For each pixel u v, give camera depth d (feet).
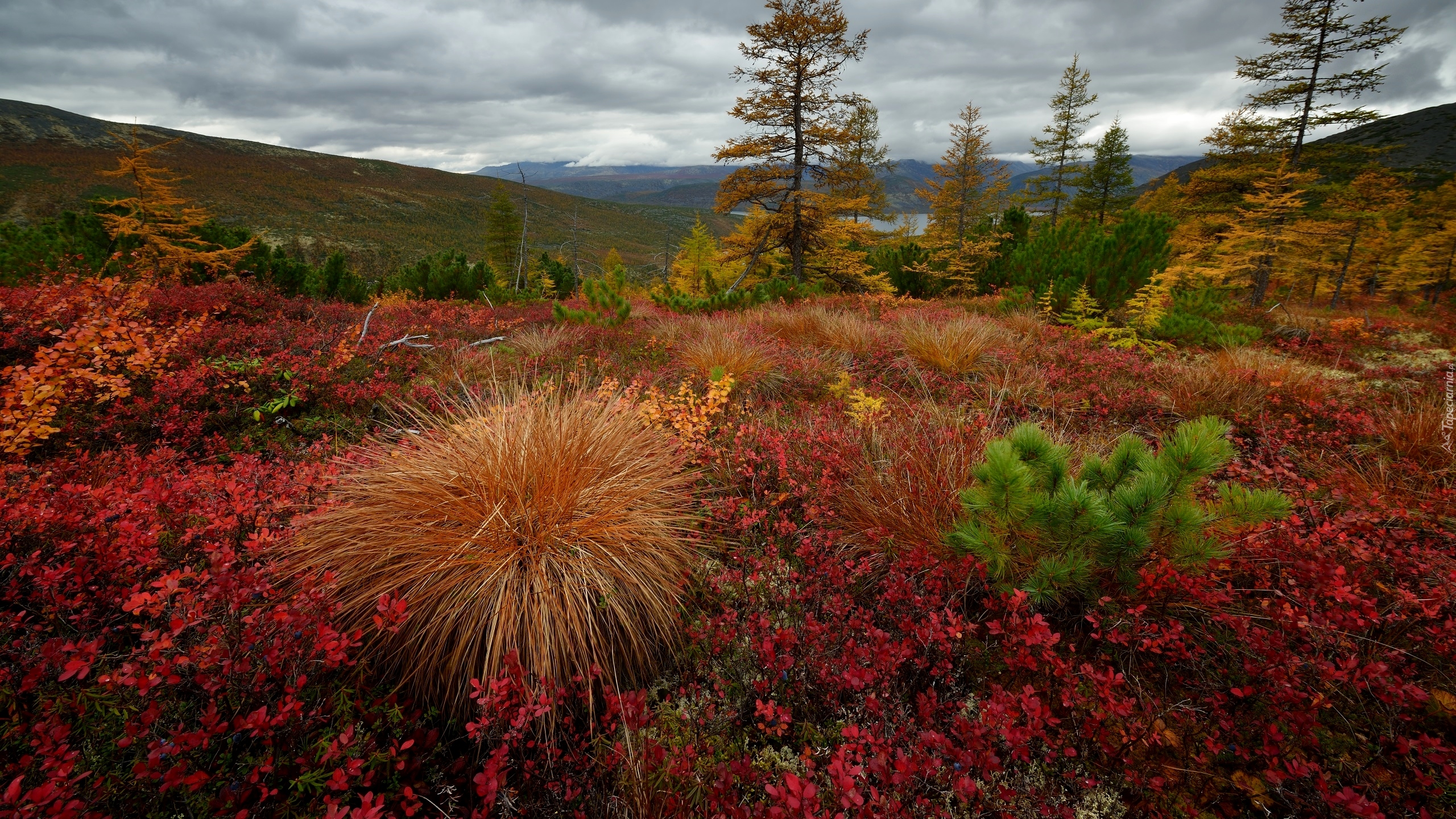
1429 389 17.53
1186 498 7.47
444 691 7.19
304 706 6.09
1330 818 5.46
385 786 5.99
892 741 5.94
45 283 21.76
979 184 94.43
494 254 146.51
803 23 57.52
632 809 5.74
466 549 7.56
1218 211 77.61
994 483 7.45
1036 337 25.72
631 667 7.75
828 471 11.19
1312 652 6.94
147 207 48.03
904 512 9.75
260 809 5.20
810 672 7.13
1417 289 89.66
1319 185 72.59
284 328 24.22
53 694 5.77
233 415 15.94
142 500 8.50
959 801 5.60
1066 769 6.26
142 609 6.54
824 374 20.38
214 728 4.88
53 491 9.35
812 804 4.78
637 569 8.21
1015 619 6.98
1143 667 7.41
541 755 6.19
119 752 5.61
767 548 9.94
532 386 19.12
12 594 6.64
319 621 6.10
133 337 16.62
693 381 18.63
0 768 5.36
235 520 8.54
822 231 63.77
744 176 63.82
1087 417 16.67
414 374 21.04
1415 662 7.17
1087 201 113.50
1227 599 7.33
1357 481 11.39
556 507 8.20
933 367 21.44
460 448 9.27
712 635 7.80
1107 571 8.15
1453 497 10.39
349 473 10.11
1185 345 24.72
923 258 56.44
